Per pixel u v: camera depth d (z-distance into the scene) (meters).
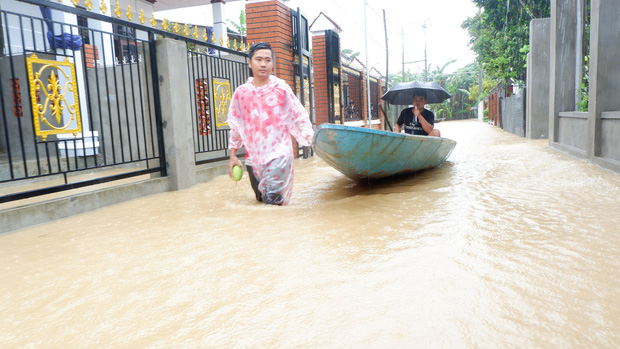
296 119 4.30
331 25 13.32
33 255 2.96
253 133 4.28
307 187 5.57
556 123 9.45
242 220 3.58
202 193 5.46
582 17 8.95
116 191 4.96
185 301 2.01
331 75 12.71
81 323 1.85
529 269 2.17
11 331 1.82
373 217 3.42
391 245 2.66
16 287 2.34
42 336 1.76
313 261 2.44
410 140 5.08
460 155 8.57
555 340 1.51
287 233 3.07
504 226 3.00
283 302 1.93
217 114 7.62
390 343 1.54
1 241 3.43
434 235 2.84
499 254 2.41
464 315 1.72
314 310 1.83
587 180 4.80
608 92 6.27
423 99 6.63
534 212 3.37
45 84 8.18
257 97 4.20
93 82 8.60
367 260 2.41
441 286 2.00
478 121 40.91
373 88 23.36
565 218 3.14
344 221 3.33
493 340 1.53
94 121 8.70
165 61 5.64
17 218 3.85
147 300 2.05
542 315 1.70
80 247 3.09
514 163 6.77
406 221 3.25
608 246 2.48
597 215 3.19
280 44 9.52
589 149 6.62
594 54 6.36
